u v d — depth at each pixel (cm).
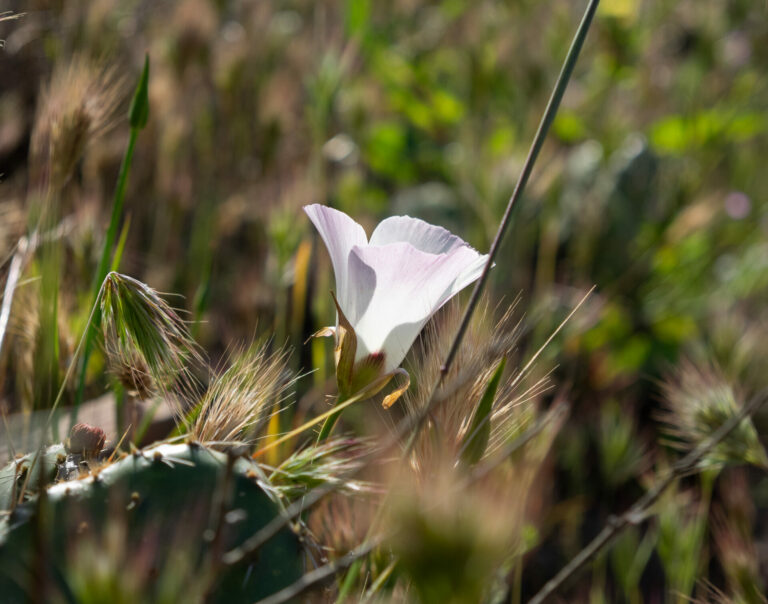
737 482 79
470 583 54
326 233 63
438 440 62
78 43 94
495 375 63
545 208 131
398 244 63
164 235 108
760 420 94
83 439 63
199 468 61
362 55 156
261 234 107
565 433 100
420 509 54
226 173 126
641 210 142
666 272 135
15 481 62
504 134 141
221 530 57
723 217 151
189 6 117
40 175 72
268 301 88
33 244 70
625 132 155
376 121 150
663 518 79
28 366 71
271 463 71
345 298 64
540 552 94
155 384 66
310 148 131
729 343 84
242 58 127
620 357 119
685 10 191
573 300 119
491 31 147
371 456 61
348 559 59
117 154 98
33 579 57
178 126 110
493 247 63
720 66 179
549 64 154
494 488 63
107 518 60
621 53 155
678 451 107
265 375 66
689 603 79
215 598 60
